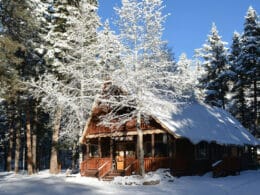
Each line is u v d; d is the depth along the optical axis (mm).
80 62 32031
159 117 29062
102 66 31625
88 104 33344
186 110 34250
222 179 28156
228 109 57906
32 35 30844
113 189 21812
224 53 53344
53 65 32219
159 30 26797
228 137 34281
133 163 30234
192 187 22797
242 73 47062
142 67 26938
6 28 25188
